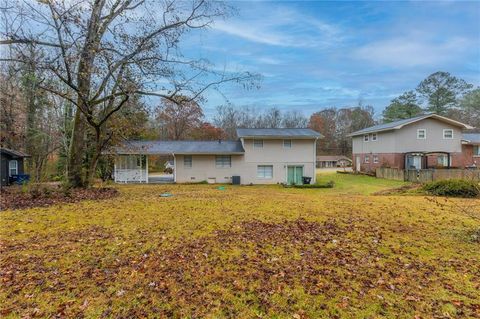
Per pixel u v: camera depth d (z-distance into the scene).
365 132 31.05
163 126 39.97
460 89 42.03
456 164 27.64
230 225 6.55
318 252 4.80
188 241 5.38
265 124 52.00
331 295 3.42
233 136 47.31
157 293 3.47
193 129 41.03
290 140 24.47
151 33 12.16
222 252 4.80
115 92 12.47
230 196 12.38
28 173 21.27
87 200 10.56
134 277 3.88
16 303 3.25
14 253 4.75
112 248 4.99
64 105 20.34
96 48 11.35
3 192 12.12
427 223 6.73
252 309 3.14
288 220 7.05
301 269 4.13
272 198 11.43
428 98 43.22
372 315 3.02
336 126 56.91
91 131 16.97
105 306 3.20
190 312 3.09
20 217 7.43
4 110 19.16
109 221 6.97
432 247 5.03
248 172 24.27
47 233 5.93
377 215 7.62
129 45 11.75
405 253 4.75
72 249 4.94
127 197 11.66
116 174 23.41
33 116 20.89
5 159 17.11
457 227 6.32
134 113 16.78
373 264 4.30
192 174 24.05
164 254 4.71
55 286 3.63
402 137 26.72
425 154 26.59
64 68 11.49
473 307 3.15
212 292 3.50
